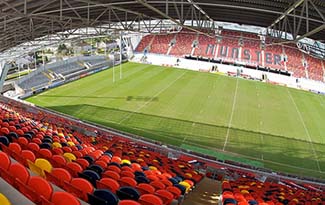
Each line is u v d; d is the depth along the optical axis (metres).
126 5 18.75
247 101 30.89
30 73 35.00
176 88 33.25
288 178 15.15
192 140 20.45
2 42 26.62
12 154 5.44
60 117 21.98
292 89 39.97
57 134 12.07
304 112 29.55
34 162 4.86
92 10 20.42
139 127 21.95
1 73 32.59
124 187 5.18
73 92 30.55
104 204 3.85
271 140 21.70
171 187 7.20
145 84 34.34
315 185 14.99
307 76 44.66
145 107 26.31
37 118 19.17
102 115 24.02
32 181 3.51
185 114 25.27
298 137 22.78
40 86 31.98
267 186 12.53
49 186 3.36
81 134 17.36
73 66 41.09
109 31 28.92
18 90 31.27
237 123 24.39
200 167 14.59
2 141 6.26
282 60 47.19
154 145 17.56
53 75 37.25
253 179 14.17
